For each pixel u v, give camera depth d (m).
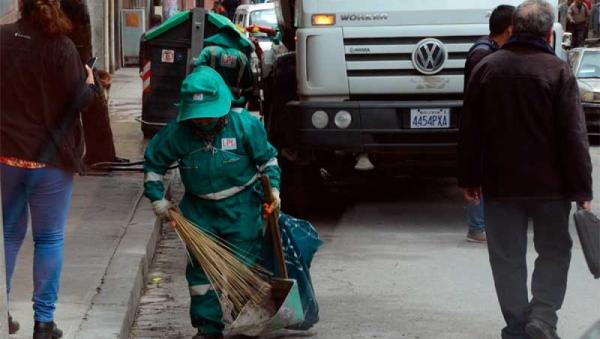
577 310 15.61
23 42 11.59
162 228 21.59
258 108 29.47
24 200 12.05
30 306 13.78
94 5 50.25
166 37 29.52
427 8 21.58
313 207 23.53
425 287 17.08
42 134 11.77
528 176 12.70
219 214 13.43
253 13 53.53
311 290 13.98
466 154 13.17
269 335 14.31
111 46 55.56
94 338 12.70
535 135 12.66
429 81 21.72
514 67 12.73
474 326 14.88
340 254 19.47
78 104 11.91
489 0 21.56
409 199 25.31
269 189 13.25
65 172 12.01
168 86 29.73
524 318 13.12
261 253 13.74
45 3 11.54
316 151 22.73
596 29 70.88
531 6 12.88
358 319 15.21
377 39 21.64
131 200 21.38
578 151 12.42
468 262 18.80
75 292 14.59
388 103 21.42
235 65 19.55
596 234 11.96
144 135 30.48
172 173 25.75
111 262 16.30
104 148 24.62
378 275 17.88
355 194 26.00
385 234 21.30
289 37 25.34
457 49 21.66
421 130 21.44
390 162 23.05
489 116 12.86
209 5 91.44
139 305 15.89
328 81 21.75
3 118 11.70
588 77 39.41
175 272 18.02
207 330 13.46
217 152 13.26
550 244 12.96
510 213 12.96
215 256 13.14
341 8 21.61
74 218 19.45
